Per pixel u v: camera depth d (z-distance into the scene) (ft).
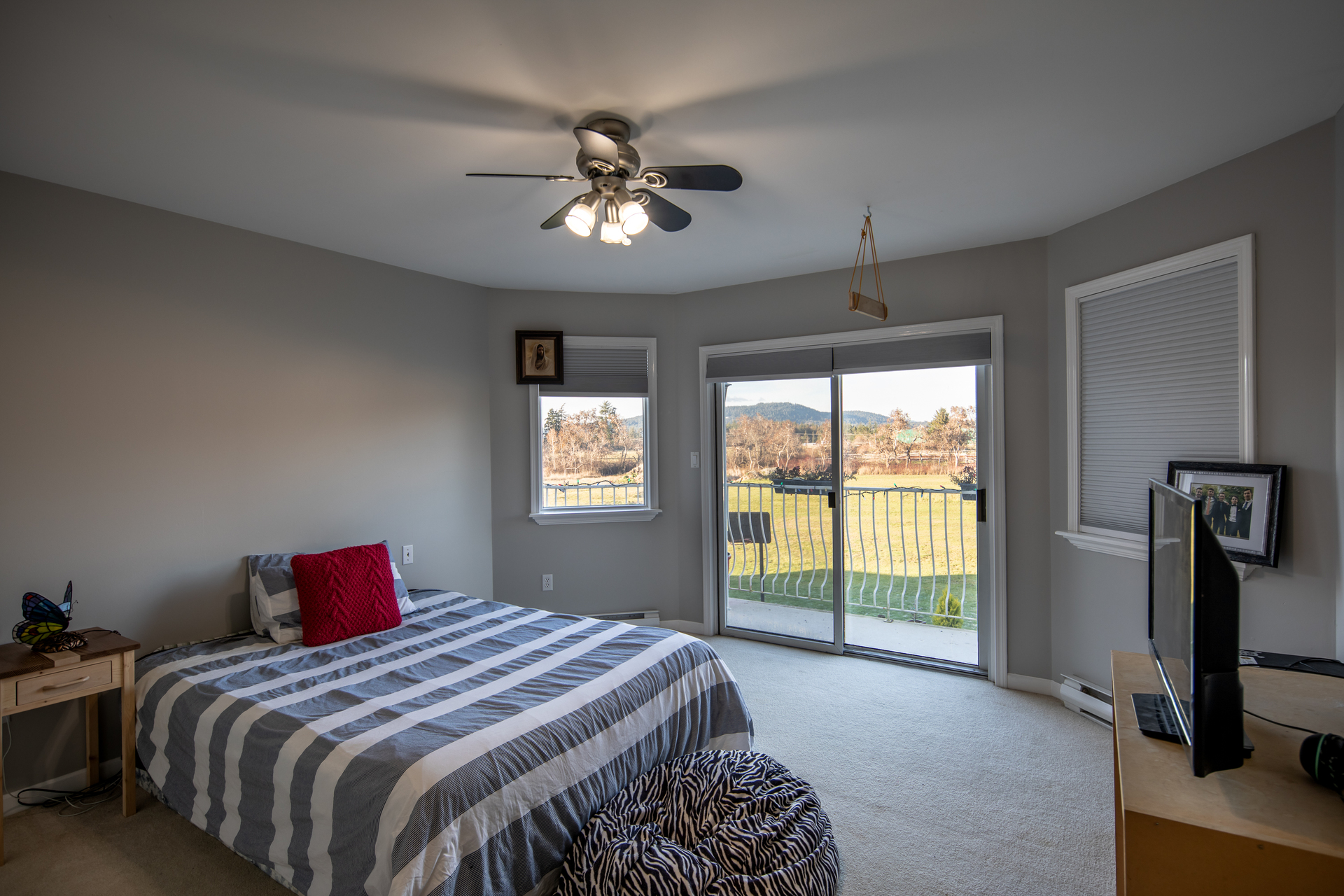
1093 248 9.45
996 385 10.71
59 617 6.95
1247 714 4.69
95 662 6.99
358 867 4.93
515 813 5.25
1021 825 7.02
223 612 9.28
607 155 5.75
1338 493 6.50
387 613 9.18
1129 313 8.91
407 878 4.47
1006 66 5.62
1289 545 6.90
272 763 5.75
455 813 4.85
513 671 7.30
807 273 12.46
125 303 8.36
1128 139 7.02
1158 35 5.19
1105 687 9.34
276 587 8.98
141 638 8.47
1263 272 7.19
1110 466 9.29
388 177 7.74
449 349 12.60
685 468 14.01
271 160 7.24
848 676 11.44
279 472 9.96
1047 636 10.52
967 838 6.78
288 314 10.12
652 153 7.21
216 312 9.26
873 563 13.82
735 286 13.34
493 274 12.35
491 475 13.41
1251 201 7.30
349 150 7.02
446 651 8.11
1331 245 6.61
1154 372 8.54
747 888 5.18
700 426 13.84
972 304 10.91
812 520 13.08
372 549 9.63
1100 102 6.25
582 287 13.43
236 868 6.47
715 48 5.28
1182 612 4.30
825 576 13.00
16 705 6.38
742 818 6.09
